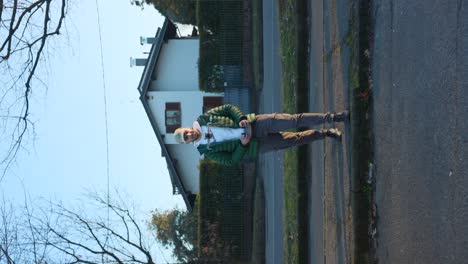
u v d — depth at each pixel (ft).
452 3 15.44
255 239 60.34
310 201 32.83
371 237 21.24
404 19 18.74
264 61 60.64
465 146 14.43
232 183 65.92
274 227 48.96
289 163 38.27
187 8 75.97
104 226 46.55
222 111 23.68
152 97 84.12
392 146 19.45
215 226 63.72
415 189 17.35
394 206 19.07
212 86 70.28
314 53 32.89
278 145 24.50
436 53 16.28
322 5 30.42
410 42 18.19
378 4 21.26
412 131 17.76
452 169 15.01
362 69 22.34
